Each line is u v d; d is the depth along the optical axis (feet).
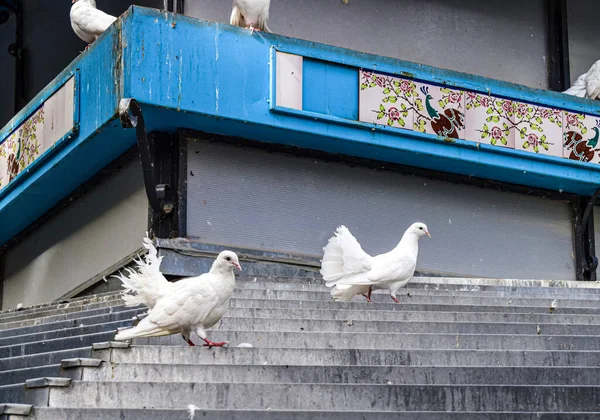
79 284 56.44
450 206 56.24
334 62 51.57
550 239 58.85
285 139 51.31
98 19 52.06
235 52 49.49
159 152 49.55
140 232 51.16
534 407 26.63
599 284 50.78
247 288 40.01
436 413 24.85
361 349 29.60
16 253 64.08
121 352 29.30
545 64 62.49
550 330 33.60
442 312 35.50
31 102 56.39
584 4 64.23
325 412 24.71
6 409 24.44
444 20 59.88
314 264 51.37
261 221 50.96
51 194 57.47
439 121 53.83
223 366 27.53
